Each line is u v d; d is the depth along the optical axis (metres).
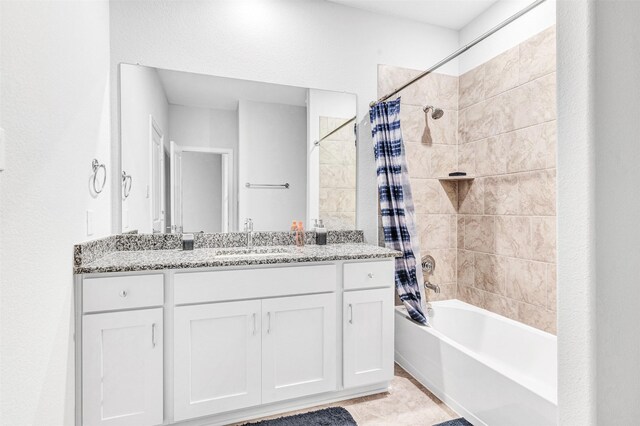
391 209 2.39
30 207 1.05
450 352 1.88
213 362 1.64
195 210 2.16
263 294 1.73
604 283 0.70
